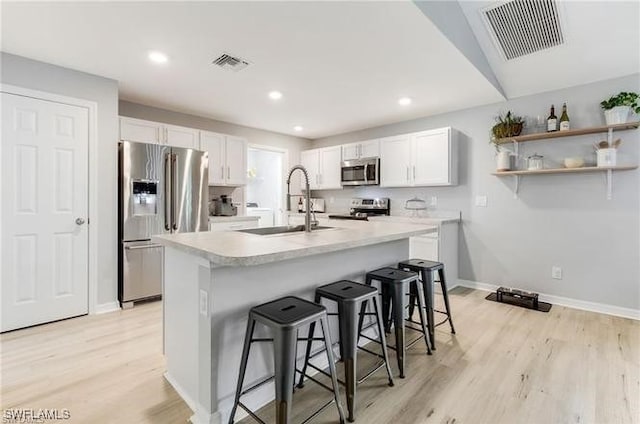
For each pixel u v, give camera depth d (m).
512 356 2.17
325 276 2.05
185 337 1.70
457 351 2.25
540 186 3.36
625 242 2.90
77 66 2.73
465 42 2.52
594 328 2.64
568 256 3.20
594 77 2.95
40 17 1.99
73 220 2.83
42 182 2.68
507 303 3.27
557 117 3.21
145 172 3.22
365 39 2.24
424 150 3.97
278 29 2.13
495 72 3.13
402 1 1.82
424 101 3.61
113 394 1.73
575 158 2.98
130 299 3.13
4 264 2.51
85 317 2.85
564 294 3.22
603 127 2.82
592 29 2.47
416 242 3.71
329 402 1.59
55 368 1.99
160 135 3.64
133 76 2.95
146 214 3.24
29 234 2.62
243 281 1.60
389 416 1.57
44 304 2.69
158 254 3.31
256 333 1.65
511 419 1.55
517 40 2.71
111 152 3.04
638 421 1.53
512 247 3.55
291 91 3.32
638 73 2.79
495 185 3.66
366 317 2.44
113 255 3.06
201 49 2.41
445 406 1.65
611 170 2.91
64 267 2.79
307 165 5.54
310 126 4.87
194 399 1.62
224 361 1.53
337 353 2.14
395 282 1.99
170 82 3.09
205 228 3.73
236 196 4.79
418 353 2.22
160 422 1.52
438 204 4.15
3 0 1.82
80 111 2.85
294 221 5.39
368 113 4.11
